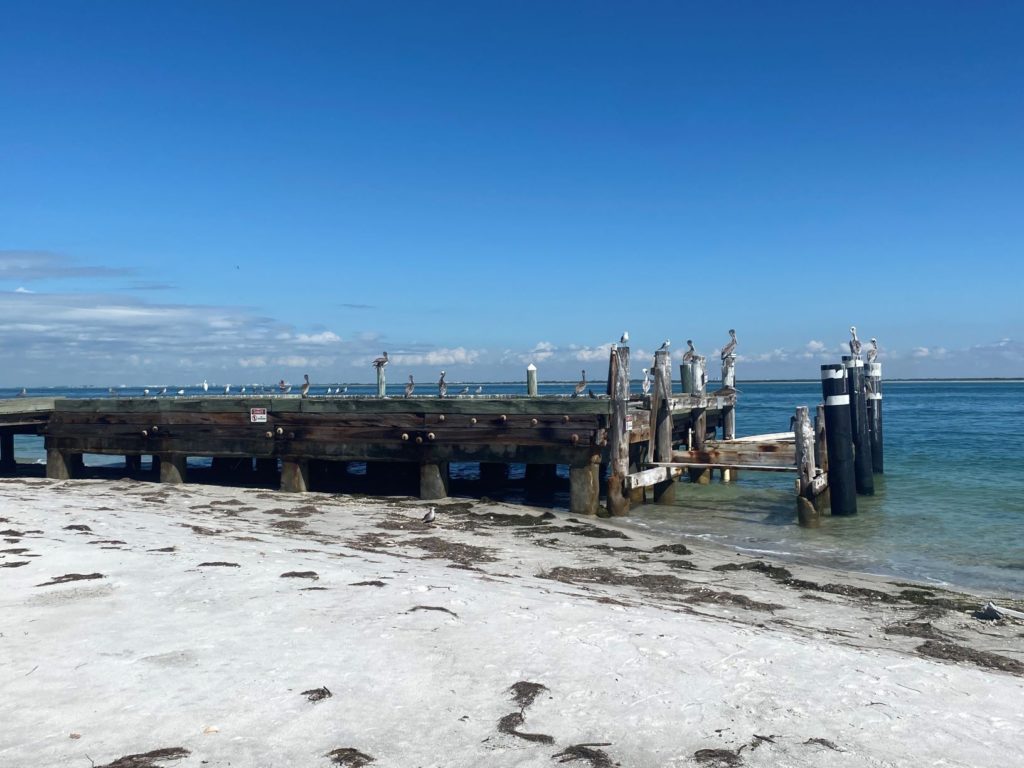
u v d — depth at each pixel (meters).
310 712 5.57
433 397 20.97
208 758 4.84
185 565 10.04
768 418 61.84
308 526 16.44
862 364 22.84
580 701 5.93
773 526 18.23
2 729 5.20
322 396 23.14
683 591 11.37
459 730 5.37
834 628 9.66
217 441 22.34
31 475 28.02
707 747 5.25
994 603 11.53
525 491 23.11
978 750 5.34
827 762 5.09
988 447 35.09
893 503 21.22
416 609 8.16
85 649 6.76
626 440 19.16
